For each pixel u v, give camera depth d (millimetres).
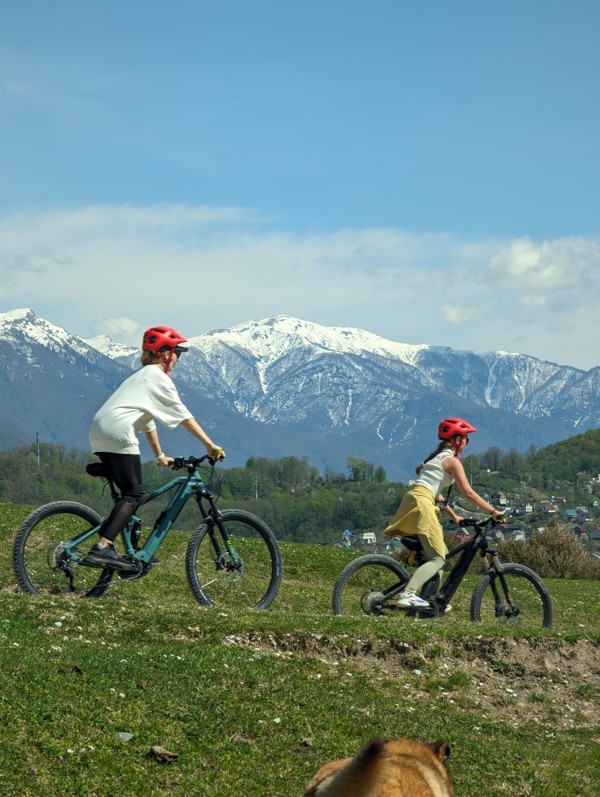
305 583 20031
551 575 28609
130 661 9016
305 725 8391
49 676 7898
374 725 8914
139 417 11500
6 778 6152
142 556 11695
